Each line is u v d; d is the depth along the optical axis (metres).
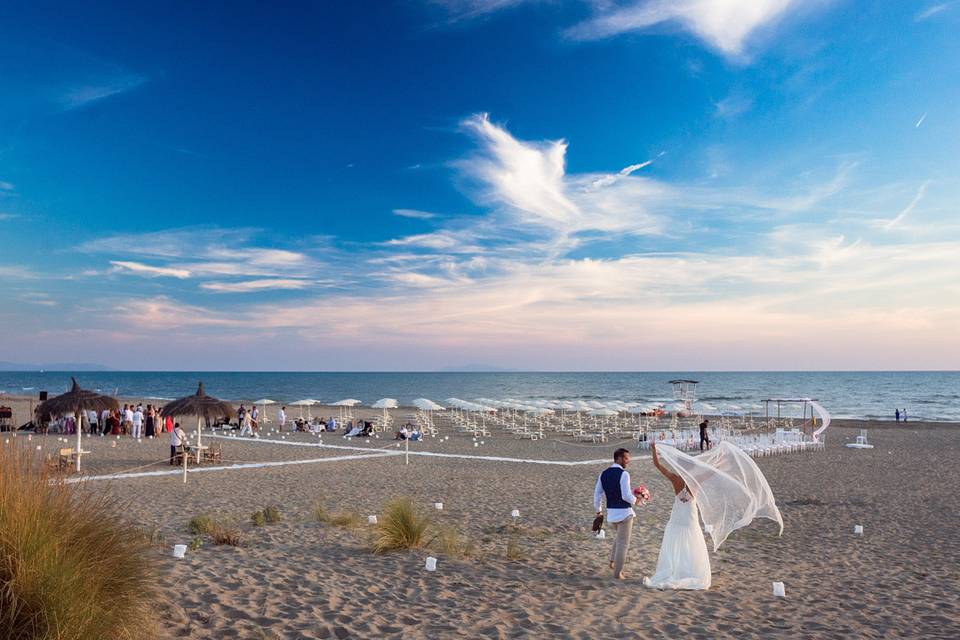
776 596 6.85
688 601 6.47
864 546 9.99
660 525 11.02
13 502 3.82
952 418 55.56
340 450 24.58
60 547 3.88
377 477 17.03
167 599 5.37
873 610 6.50
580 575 7.36
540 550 8.76
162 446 23.66
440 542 8.52
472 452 25.47
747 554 9.22
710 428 37.72
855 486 17.42
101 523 4.36
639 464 21.81
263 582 6.23
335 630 5.09
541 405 41.28
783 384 140.75
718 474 7.22
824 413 30.98
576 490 15.35
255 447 24.97
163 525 9.59
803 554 9.32
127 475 16.39
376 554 7.80
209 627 4.89
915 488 17.03
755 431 37.81
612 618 5.81
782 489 16.80
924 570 8.46
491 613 5.77
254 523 9.67
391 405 30.91
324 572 6.80
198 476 16.53
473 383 163.88
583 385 147.75
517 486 15.82
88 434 27.62
